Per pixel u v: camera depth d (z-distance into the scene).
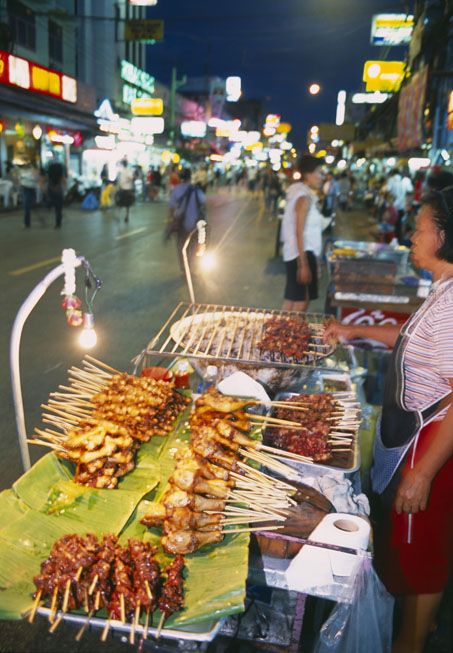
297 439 2.70
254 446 2.53
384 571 2.44
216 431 2.55
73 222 18.81
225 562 1.99
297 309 6.42
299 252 5.94
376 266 5.40
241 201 35.34
